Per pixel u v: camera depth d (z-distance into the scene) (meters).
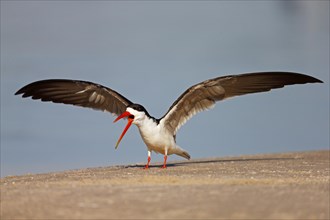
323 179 13.80
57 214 10.35
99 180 13.66
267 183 12.77
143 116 16.83
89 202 10.85
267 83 17.50
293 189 11.71
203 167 17.64
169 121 17.33
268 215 10.04
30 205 10.89
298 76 17.44
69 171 17.75
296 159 21.27
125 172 16.27
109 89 17.39
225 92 17.48
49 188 12.31
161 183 12.78
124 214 10.17
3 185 13.56
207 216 10.01
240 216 9.99
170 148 17.44
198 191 11.46
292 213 10.12
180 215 10.05
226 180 13.12
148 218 9.98
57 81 17.44
